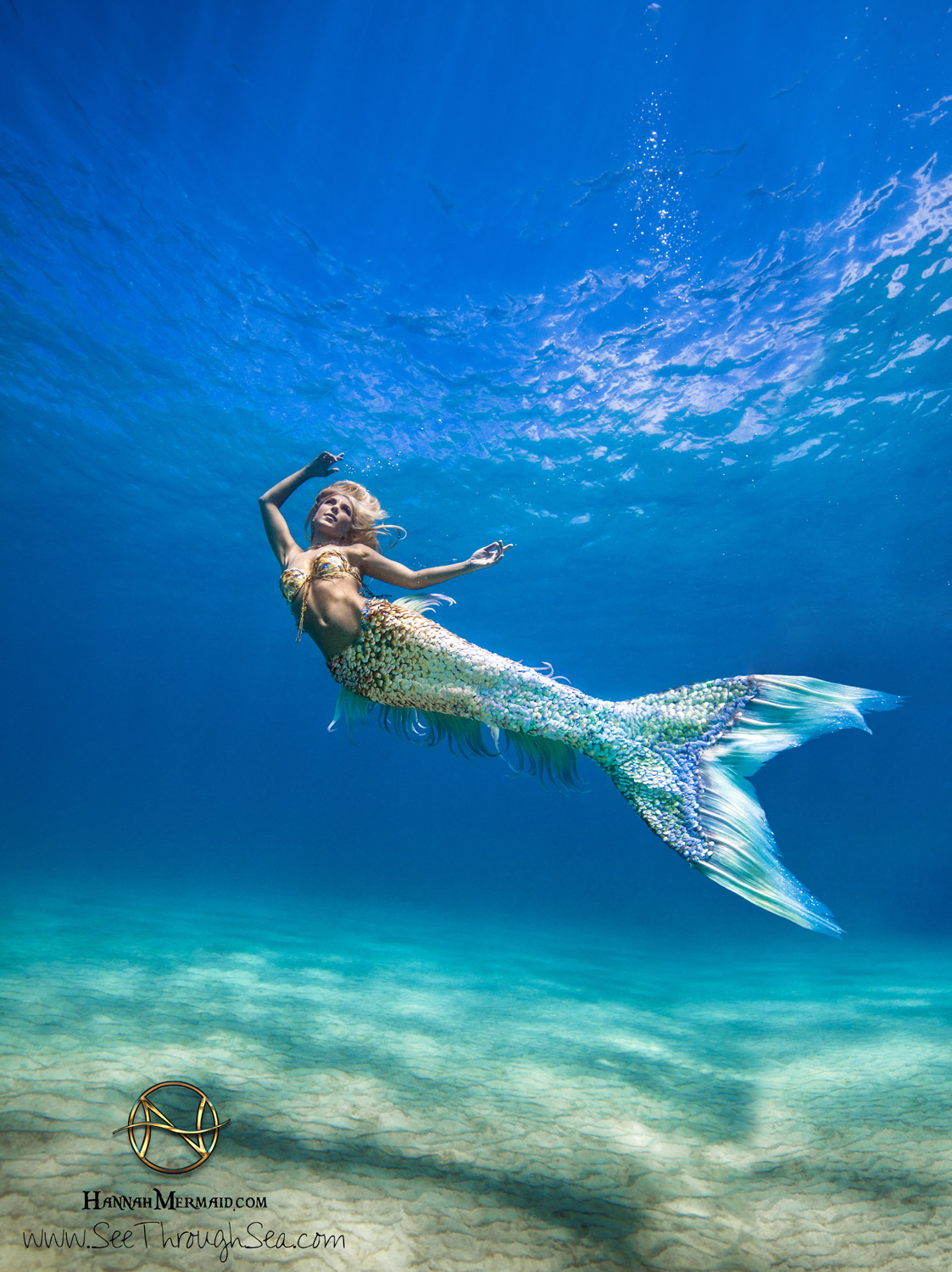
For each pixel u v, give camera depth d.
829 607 21.66
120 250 11.46
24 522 23.81
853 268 10.25
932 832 37.69
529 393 13.35
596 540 18.83
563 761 2.05
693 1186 2.79
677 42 8.25
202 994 5.81
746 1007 7.69
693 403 13.30
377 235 10.64
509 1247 2.21
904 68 8.09
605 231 10.23
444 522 18.73
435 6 8.19
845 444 14.09
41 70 9.12
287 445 15.89
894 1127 3.43
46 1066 3.36
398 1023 5.50
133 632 36.78
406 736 2.24
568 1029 5.89
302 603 2.30
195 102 9.29
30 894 13.76
